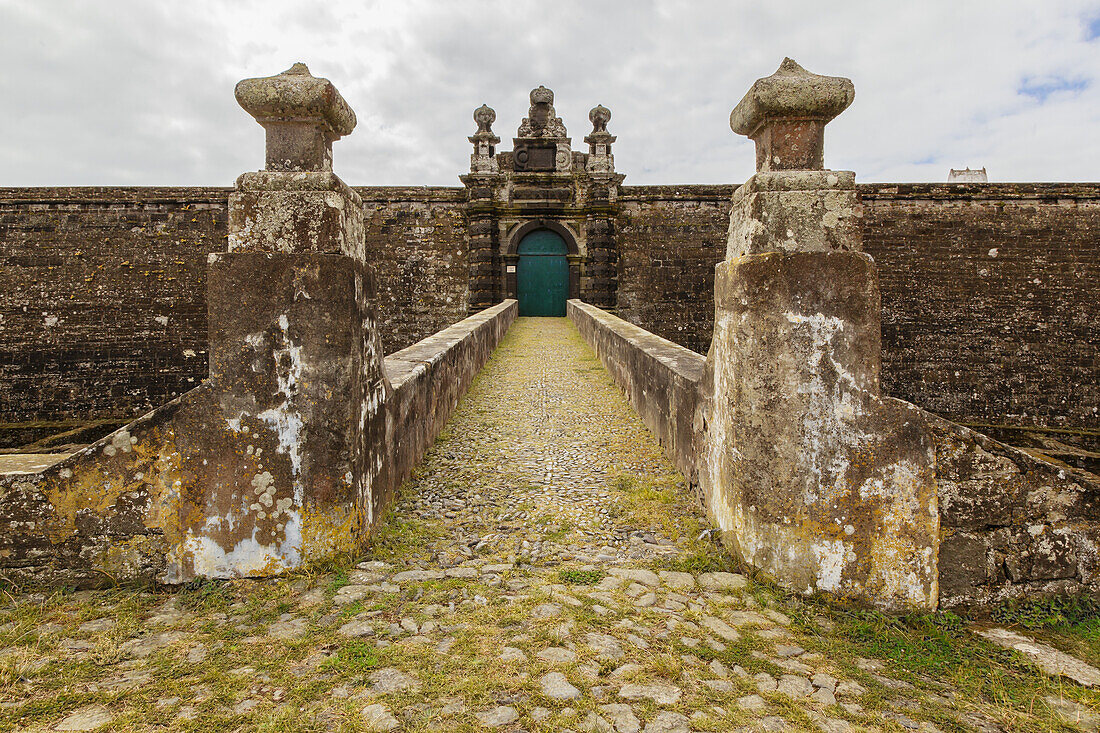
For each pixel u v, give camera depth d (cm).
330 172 311
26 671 219
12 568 287
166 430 292
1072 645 272
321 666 224
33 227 1634
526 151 1903
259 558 297
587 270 1866
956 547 296
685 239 1858
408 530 356
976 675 245
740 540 317
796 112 308
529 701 207
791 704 215
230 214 300
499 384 823
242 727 192
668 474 467
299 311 297
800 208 302
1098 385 1553
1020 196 1602
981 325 1623
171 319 1659
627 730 195
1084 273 1573
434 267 1877
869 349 294
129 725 191
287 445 298
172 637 246
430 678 217
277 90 297
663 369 525
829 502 295
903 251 1653
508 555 333
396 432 404
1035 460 297
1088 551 300
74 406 1625
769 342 302
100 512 291
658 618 268
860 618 284
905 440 293
